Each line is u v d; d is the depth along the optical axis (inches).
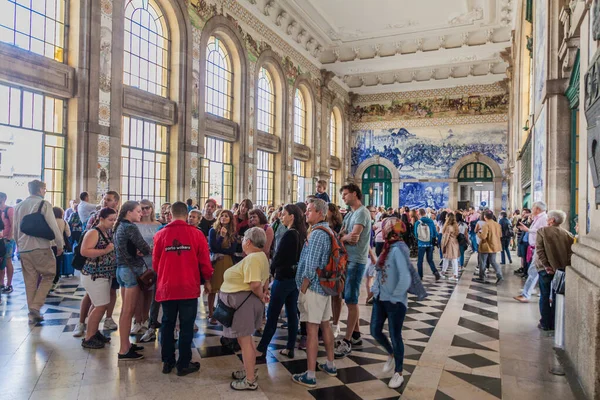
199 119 717.3
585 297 185.9
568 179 399.9
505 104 1299.2
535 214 393.1
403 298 203.8
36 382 196.7
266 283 234.5
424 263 639.1
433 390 195.2
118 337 263.9
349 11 943.7
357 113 1445.6
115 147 565.6
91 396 184.2
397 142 1402.6
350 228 254.2
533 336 277.1
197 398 185.0
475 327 299.1
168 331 211.8
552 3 409.7
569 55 370.0
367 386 200.1
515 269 583.2
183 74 679.7
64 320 295.1
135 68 625.3
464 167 1355.8
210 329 284.0
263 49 916.0
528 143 659.4
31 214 285.9
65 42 524.7
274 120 1000.9
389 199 1417.3
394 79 1322.6
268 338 234.2
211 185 792.3
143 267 232.1
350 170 1441.9
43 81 486.9
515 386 198.5
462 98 1341.0
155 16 658.8
